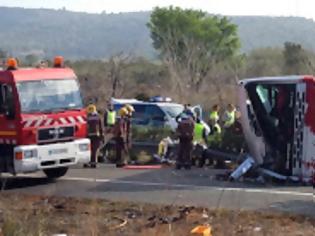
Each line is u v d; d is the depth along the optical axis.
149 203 24.84
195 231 18.44
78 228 20.16
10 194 26.97
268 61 97.12
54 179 31.16
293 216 22.58
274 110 30.09
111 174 32.91
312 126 29.25
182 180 30.77
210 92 75.94
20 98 27.88
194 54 88.88
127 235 19.36
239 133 35.53
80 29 194.75
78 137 29.55
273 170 30.33
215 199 25.84
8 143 28.16
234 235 19.53
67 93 29.28
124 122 36.50
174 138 39.66
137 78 84.69
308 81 29.23
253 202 25.31
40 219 19.88
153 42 102.50
